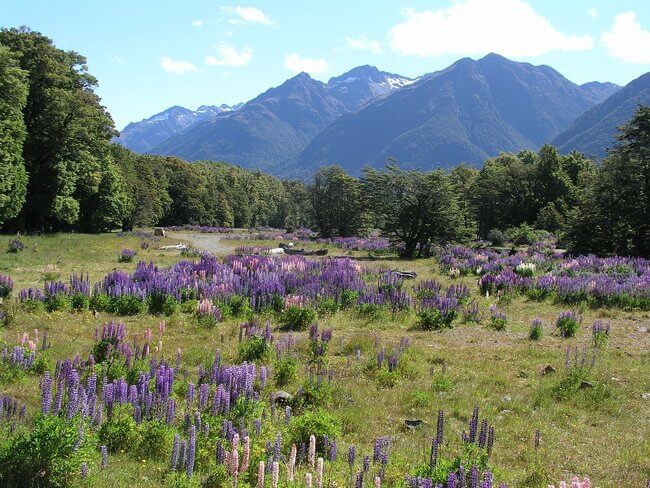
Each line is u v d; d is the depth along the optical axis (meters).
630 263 30.42
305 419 7.74
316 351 12.55
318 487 5.63
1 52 36.47
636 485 6.86
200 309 16.56
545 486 6.61
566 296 21.50
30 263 28.61
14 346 11.02
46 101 45.59
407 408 9.63
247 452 5.94
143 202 76.12
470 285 26.14
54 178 46.91
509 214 76.25
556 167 77.75
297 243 57.06
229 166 180.12
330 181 72.19
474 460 6.53
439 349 14.04
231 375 8.55
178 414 7.95
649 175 42.22
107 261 32.19
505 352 13.77
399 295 19.06
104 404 7.37
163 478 6.13
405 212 41.47
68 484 5.62
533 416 9.30
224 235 75.19
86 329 14.46
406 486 5.87
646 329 16.70
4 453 5.72
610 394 10.31
